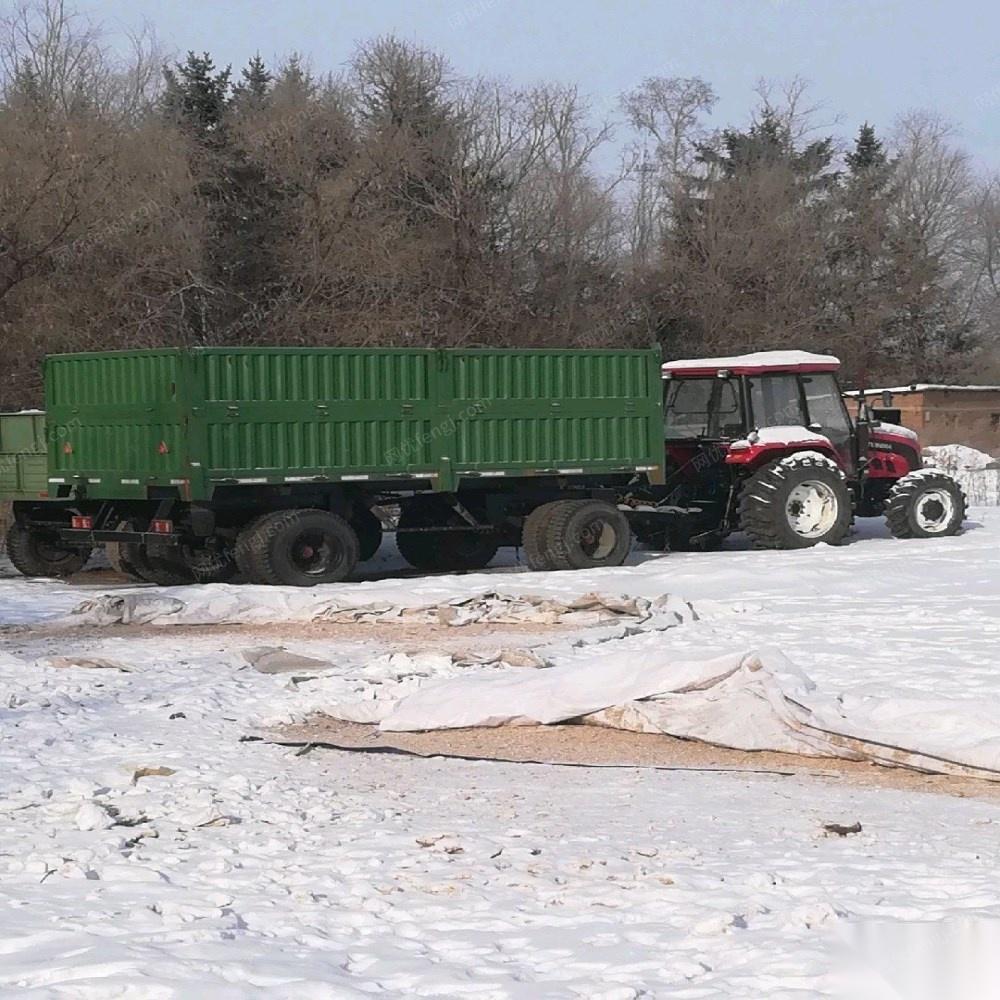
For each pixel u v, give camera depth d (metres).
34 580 27.66
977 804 11.19
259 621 21.66
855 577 25.12
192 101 61.25
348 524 25.89
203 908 8.12
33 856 9.34
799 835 10.08
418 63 59.31
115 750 13.02
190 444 24.55
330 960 7.13
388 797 11.39
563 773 12.38
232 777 11.80
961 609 21.42
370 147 55.22
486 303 54.78
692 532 31.30
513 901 8.27
